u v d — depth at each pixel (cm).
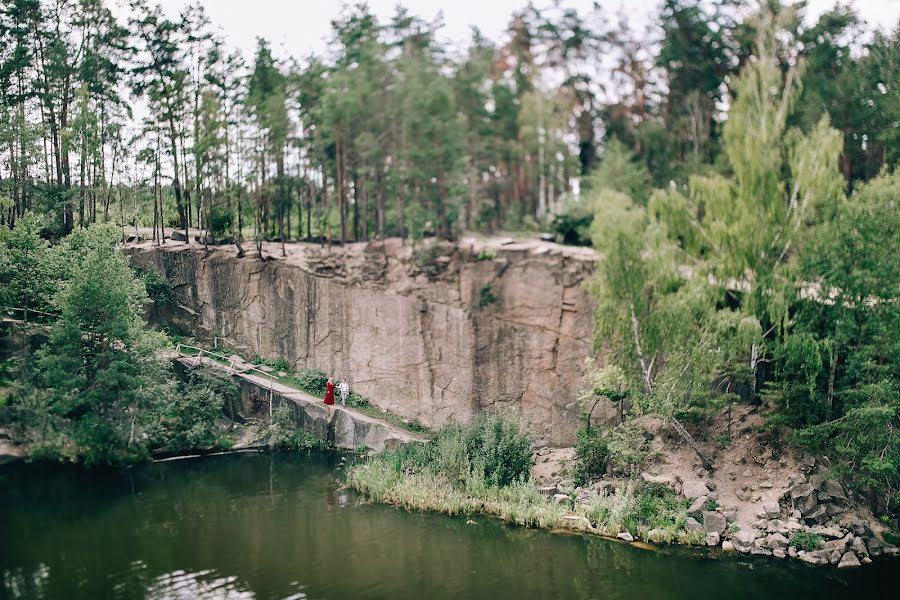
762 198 2717
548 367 3222
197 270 4069
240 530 2445
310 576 2083
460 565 2191
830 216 2644
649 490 2586
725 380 2777
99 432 2984
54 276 3325
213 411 3422
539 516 2531
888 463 2339
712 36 4531
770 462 2606
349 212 4956
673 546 2356
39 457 2959
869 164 3866
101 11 4216
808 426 2552
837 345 2588
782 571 2170
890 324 2480
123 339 3092
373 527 2502
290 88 4353
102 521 2498
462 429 3055
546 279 3250
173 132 4206
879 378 2492
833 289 2700
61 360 2908
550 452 3106
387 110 4006
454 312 3422
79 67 4250
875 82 3900
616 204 2808
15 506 2619
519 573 2139
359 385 3678
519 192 5006
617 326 2742
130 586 1983
